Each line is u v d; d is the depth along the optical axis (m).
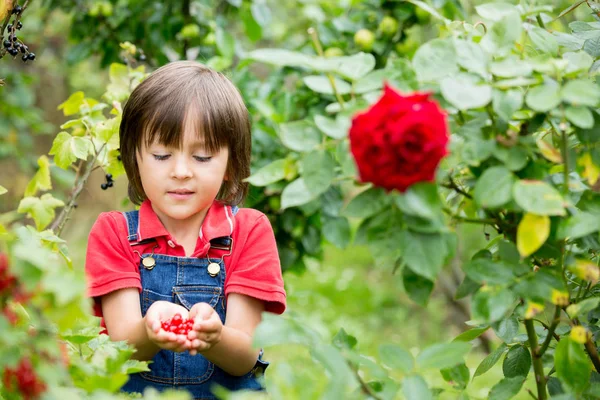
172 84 1.77
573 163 1.44
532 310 1.34
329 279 6.29
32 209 2.12
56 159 2.07
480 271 1.37
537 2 1.63
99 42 3.29
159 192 1.74
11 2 1.70
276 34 4.12
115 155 2.14
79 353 1.51
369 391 1.34
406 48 3.02
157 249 1.80
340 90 1.37
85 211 5.97
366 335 5.02
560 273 1.42
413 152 1.17
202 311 1.54
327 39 3.05
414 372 1.33
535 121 1.42
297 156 1.39
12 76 4.01
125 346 1.51
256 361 1.81
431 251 1.25
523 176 1.37
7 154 4.21
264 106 2.71
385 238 1.27
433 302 5.70
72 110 2.25
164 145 1.72
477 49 1.35
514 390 1.54
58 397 1.11
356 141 1.20
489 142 1.34
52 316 1.09
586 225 1.32
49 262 1.09
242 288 1.76
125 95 2.34
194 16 3.19
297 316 1.40
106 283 1.73
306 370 1.38
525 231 1.29
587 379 1.39
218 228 1.81
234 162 1.89
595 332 1.66
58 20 4.70
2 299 1.12
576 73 1.35
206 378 1.77
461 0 3.10
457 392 1.62
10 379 1.11
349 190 3.29
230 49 3.05
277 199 2.92
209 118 1.74
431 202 1.21
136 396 1.39
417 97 1.21
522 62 1.34
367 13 3.08
